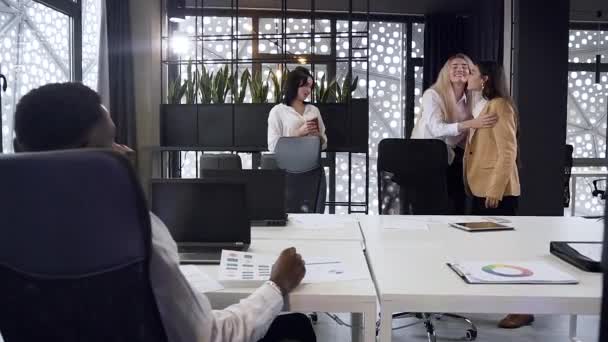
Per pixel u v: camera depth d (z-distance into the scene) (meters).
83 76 4.68
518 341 2.78
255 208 2.31
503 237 2.04
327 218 2.52
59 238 0.84
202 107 4.71
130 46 4.66
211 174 2.35
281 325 1.57
